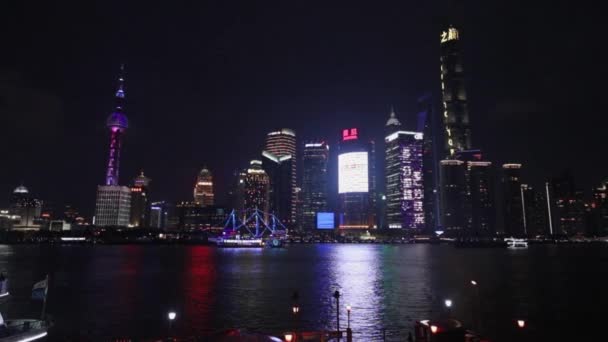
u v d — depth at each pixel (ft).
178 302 286.46
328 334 155.63
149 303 282.56
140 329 211.20
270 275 474.49
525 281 408.67
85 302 286.87
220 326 217.36
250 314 245.65
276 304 277.64
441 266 616.39
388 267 596.70
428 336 131.13
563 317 236.22
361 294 321.93
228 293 328.90
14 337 157.48
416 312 249.55
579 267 594.24
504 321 226.79
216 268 576.61
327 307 266.36
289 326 216.33
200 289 352.90
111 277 446.19
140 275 470.39
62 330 208.95
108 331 207.41
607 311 253.24
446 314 242.78
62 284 382.83
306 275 475.31
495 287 362.94
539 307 265.54
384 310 255.91
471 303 280.31
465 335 125.80
